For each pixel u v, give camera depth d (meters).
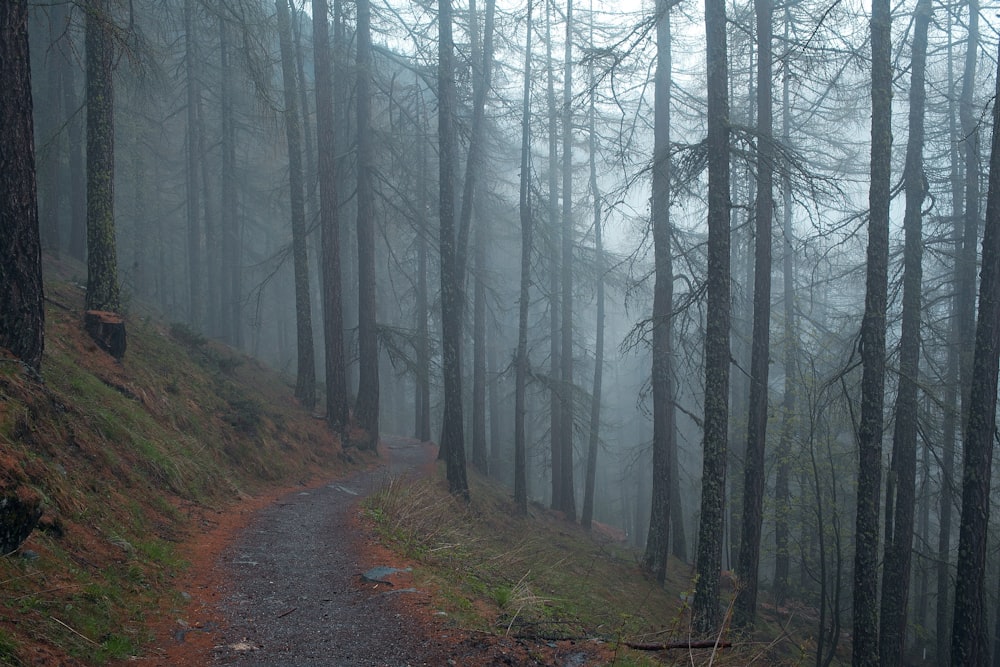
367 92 19.62
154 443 9.80
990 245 8.67
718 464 9.55
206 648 5.01
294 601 6.26
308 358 19.30
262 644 5.17
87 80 12.01
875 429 9.56
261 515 10.09
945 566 18.48
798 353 18.25
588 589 12.70
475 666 4.95
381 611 6.01
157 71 14.40
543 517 21.08
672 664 6.00
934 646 22.44
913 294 12.80
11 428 6.55
